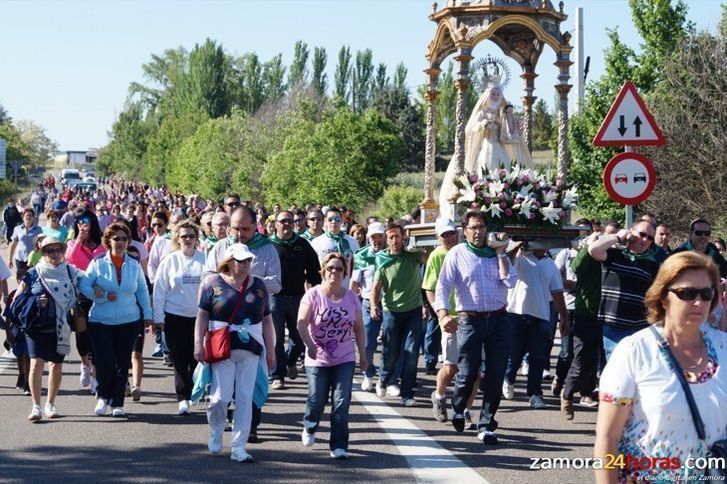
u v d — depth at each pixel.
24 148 114.88
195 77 103.12
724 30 28.42
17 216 34.31
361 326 9.79
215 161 59.56
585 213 30.25
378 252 13.62
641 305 10.05
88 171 187.12
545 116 92.88
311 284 13.73
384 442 10.16
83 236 13.14
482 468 9.00
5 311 11.97
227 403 9.49
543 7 18.66
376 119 44.25
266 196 46.66
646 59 30.98
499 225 14.05
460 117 19.00
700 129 27.47
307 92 71.94
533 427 11.05
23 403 12.20
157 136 104.25
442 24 19.78
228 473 8.77
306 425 9.80
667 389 4.61
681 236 28.08
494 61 20.00
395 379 13.20
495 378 10.16
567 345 12.82
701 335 4.76
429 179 21.22
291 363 14.25
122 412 11.40
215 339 9.30
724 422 4.66
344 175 42.03
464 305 10.29
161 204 26.31
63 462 9.19
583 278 11.24
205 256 11.77
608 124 10.89
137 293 11.60
